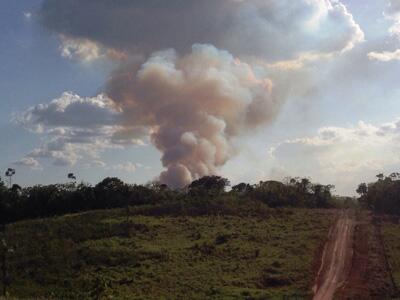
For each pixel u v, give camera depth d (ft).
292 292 238.07
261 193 506.89
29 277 264.52
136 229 363.15
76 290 241.76
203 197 476.95
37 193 496.23
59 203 492.13
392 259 296.71
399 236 348.18
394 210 458.50
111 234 350.23
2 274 268.82
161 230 362.33
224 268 272.31
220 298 223.10
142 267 274.16
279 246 317.42
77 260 288.92
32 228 375.45
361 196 514.27
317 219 408.67
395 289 247.91
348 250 317.01
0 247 281.54
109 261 285.23
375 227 379.76
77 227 368.07
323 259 299.17
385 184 484.33
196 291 235.61
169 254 295.28
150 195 500.33
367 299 234.17
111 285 245.86
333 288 248.93
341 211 465.06
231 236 338.34
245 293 231.09
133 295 230.27
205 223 385.09
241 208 438.81
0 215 477.36
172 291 236.22
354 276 268.82
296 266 276.62
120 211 432.66
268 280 253.85
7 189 502.38
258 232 353.92
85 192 500.74
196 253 298.35
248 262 282.97
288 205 495.82
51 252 304.71
